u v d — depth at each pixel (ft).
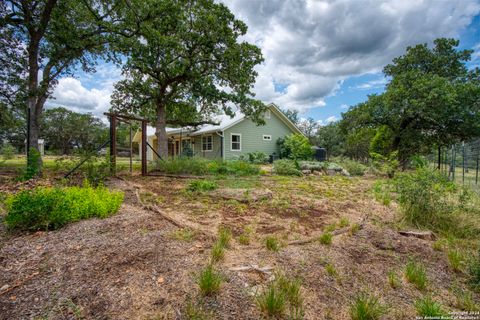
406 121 39.37
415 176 11.93
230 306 4.79
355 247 8.30
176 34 31.96
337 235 9.42
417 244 8.77
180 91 40.78
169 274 5.80
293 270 6.43
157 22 31.17
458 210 10.99
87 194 11.03
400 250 8.23
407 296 5.64
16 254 6.61
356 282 6.10
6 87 26.71
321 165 34.76
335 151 86.99
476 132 33.78
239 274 6.01
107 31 28.68
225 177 25.76
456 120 34.68
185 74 35.12
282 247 7.96
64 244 7.24
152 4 28.81
